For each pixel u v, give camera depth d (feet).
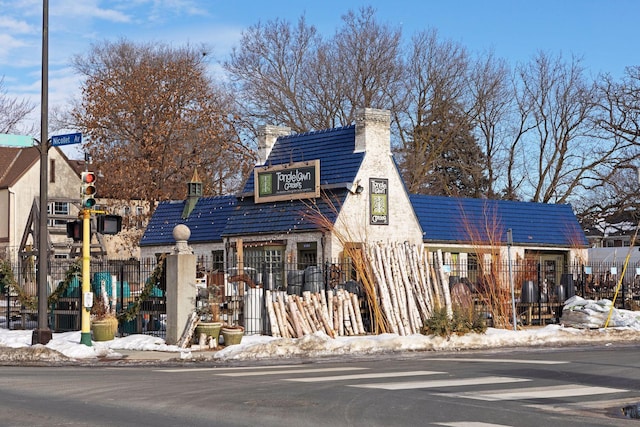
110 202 188.75
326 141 119.44
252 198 121.60
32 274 96.53
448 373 53.06
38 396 42.57
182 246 74.33
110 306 84.02
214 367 60.90
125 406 38.63
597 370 55.47
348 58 195.93
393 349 71.72
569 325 90.58
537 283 95.86
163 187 188.65
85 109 196.03
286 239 112.27
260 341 72.02
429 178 205.98
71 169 206.39
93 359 65.92
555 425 33.91
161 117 191.62
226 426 33.06
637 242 189.37
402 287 82.23
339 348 69.62
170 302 74.08
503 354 70.28
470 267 123.75
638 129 187.52
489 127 206.18
